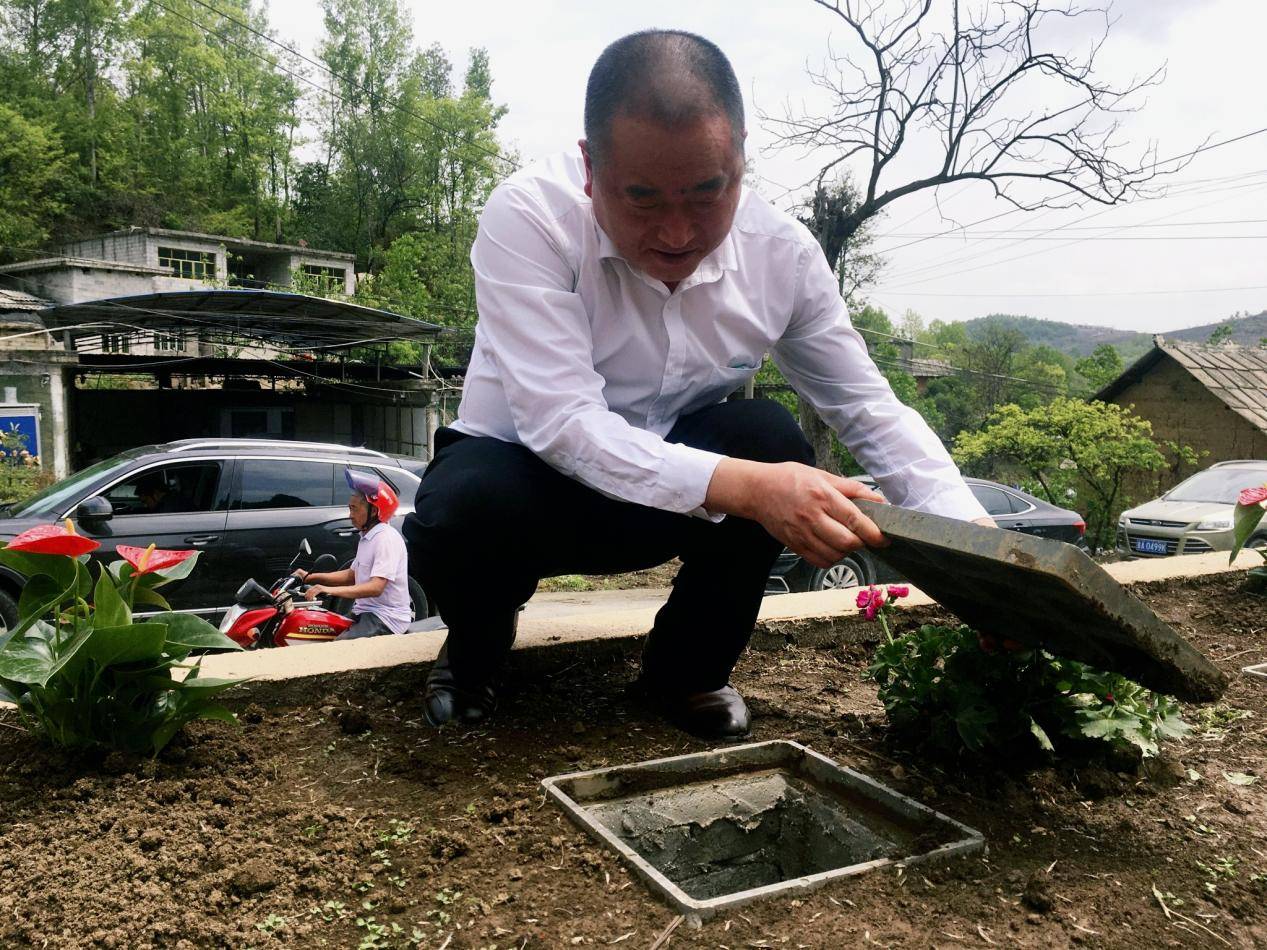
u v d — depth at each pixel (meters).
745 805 2.00
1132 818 1.83
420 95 56.28
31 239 40.09
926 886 1.54
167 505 6.82
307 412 24.11
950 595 1.84
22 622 1.83
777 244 2.04
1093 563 1.32
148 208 50.06
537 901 1.48
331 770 2.02
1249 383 19.86
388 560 4.83
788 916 1.43
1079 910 1.48
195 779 1.92
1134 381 21.27
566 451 1.76
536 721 2.31
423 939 1.38
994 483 10.08
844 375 2.16
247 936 1.40
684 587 2.20
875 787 1.89
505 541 1.97
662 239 1.60
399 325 19.02
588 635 2.85
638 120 1.46
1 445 15.50
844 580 8.95
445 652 2.38
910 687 2.11
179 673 2.37
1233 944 1.40
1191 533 12.24
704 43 1.55
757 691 2.62
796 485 1.54
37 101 49.28
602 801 1.90
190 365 20.67
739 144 1.55
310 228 54.91
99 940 1.37
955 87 16.25
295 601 4.86
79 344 22.45
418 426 21.41
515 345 1.83
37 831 1.68
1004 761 2.04
